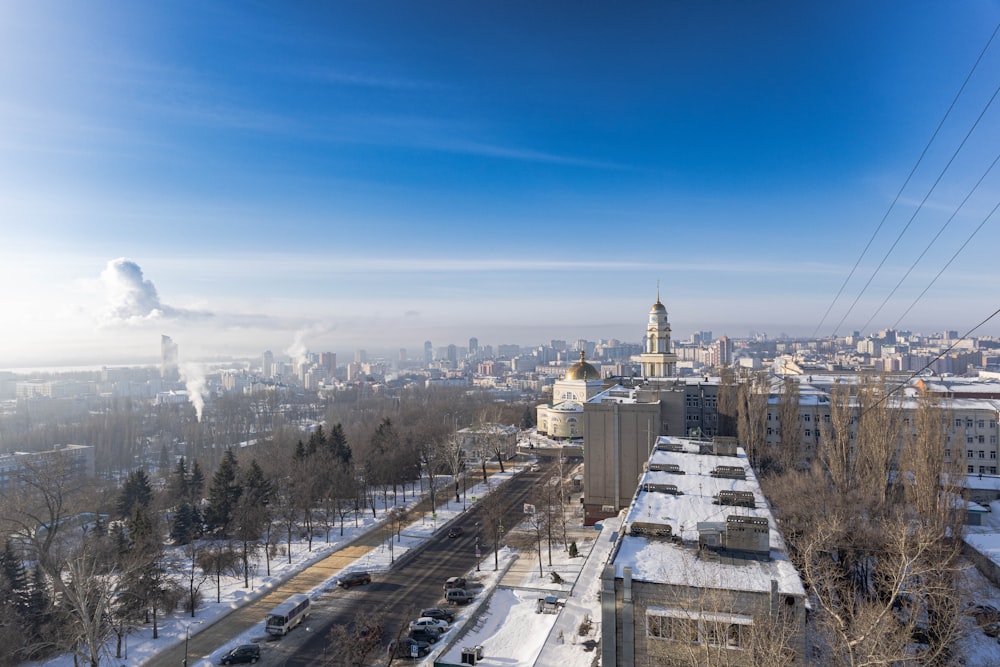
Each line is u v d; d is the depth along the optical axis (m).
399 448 157.25
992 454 128.62
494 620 75.31
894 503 87.00
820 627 48.44
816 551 58.72
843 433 104.38
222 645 71.38
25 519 100.88
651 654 41.59
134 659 68.31
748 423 128.38
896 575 53.38
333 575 93.56
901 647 44.25
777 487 95.38
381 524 122.50
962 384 176.50
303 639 72.31
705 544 46.78
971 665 53.94
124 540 92.75
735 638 40.06
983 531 84.81
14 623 68.88
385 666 65.69
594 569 83.00
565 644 63.50
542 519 106.31
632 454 111.00
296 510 116.06
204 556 91.38
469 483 159.75
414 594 85.81
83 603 58.53
